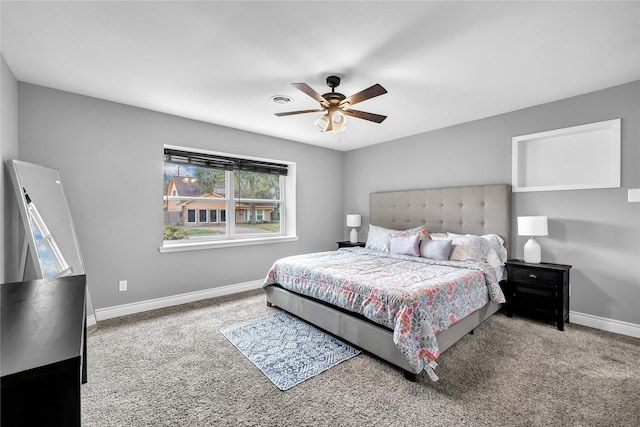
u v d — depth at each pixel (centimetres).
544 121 314
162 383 191
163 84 266
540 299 289
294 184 480
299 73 245
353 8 166
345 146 517
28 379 64
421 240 356
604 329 277
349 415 162
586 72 245
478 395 179
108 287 304
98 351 233
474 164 373
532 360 220
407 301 198
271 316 313
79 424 69
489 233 349
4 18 173
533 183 334
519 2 161
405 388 186
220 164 405
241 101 306
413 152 441
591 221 287
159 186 338
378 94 219
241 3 161
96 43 201
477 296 262
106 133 302
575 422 155
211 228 411
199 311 329
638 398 175
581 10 167
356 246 486
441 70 240
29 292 129
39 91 266
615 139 271
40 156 266
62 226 255
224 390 184
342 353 231
